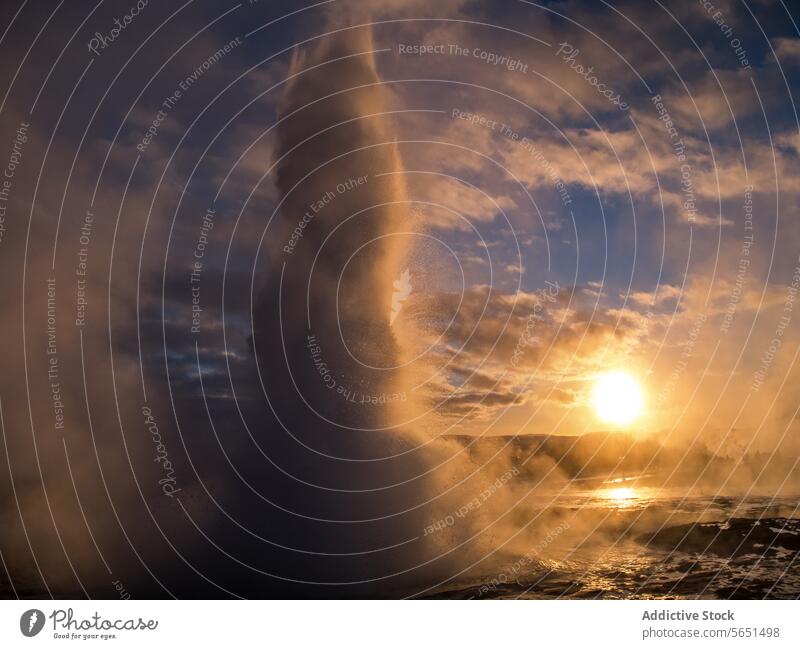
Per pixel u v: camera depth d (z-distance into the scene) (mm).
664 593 12594
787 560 14297
